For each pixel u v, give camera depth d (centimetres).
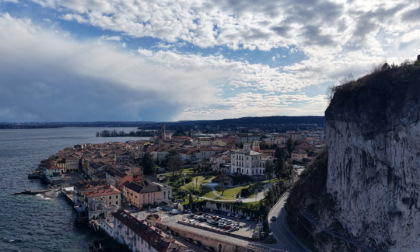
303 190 11531
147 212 13550
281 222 11306
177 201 14750
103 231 11956
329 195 9906
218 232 10688
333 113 9981
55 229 12288
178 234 11175
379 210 7938
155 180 19375
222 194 15225
